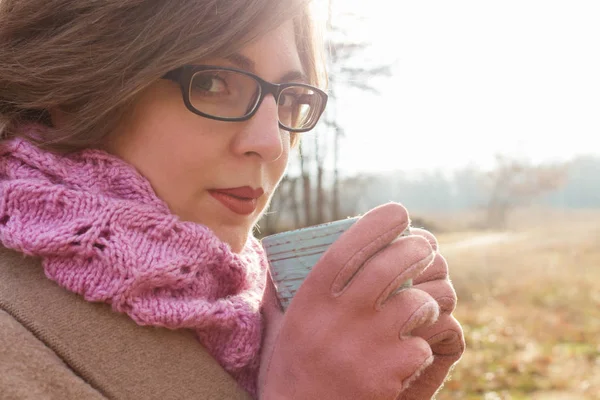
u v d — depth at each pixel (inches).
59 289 31.8
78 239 30.5
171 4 31.8
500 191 1403.8
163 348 33.0
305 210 450.9
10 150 33.1
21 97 33.7
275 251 38.8
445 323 41.9
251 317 37.3
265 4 32.9
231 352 35.9
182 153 33.3
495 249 751.1
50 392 28.5
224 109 34.3
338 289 33.6
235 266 36.7
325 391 32.2
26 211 31.7
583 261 574.2
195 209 34.9
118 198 33.0
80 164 33.5
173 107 33.1
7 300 30.8
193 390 33.1
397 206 34.9
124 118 33.3
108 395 30.7
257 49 34.7
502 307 364.5
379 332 32.8
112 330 31.7
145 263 30.8
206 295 35.0
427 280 43.1
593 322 306.3
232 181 34.5
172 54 31.3
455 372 224.8
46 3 33.4
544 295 397.4
